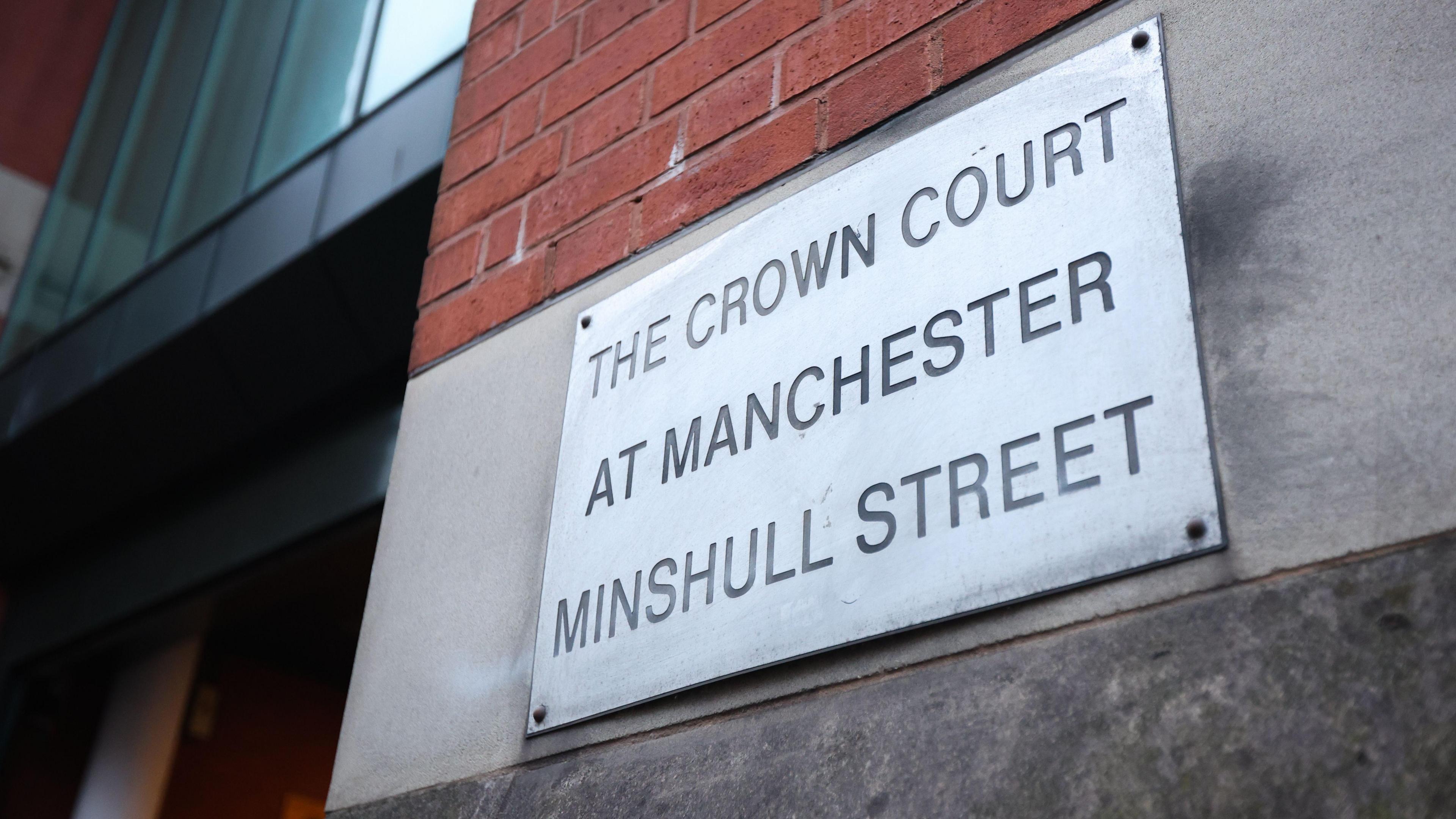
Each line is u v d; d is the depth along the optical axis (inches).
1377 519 44.7
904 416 58.7
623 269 78.6
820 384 63.0
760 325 67.8
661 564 65.0
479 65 102.0
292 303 169.0
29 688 210.5
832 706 55.2
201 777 199.3
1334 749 41.8
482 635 72.9
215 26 239.8
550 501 73.8
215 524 186.7
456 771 69.1
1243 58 56.2
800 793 53.9
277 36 213.5
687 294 73.0
